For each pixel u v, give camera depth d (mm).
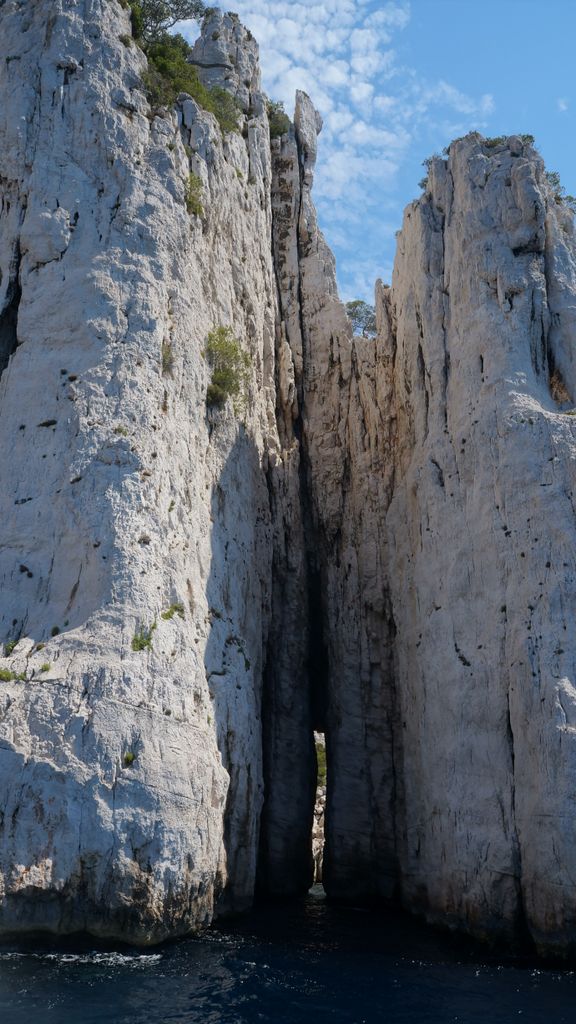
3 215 42625
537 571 37344
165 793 32188
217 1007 26578
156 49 49594
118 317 40281
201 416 43312
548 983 30188
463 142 47656
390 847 45906
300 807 48531
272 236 60500
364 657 49031
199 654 37500
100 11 45375
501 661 37625
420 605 42875
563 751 33594
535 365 42281
